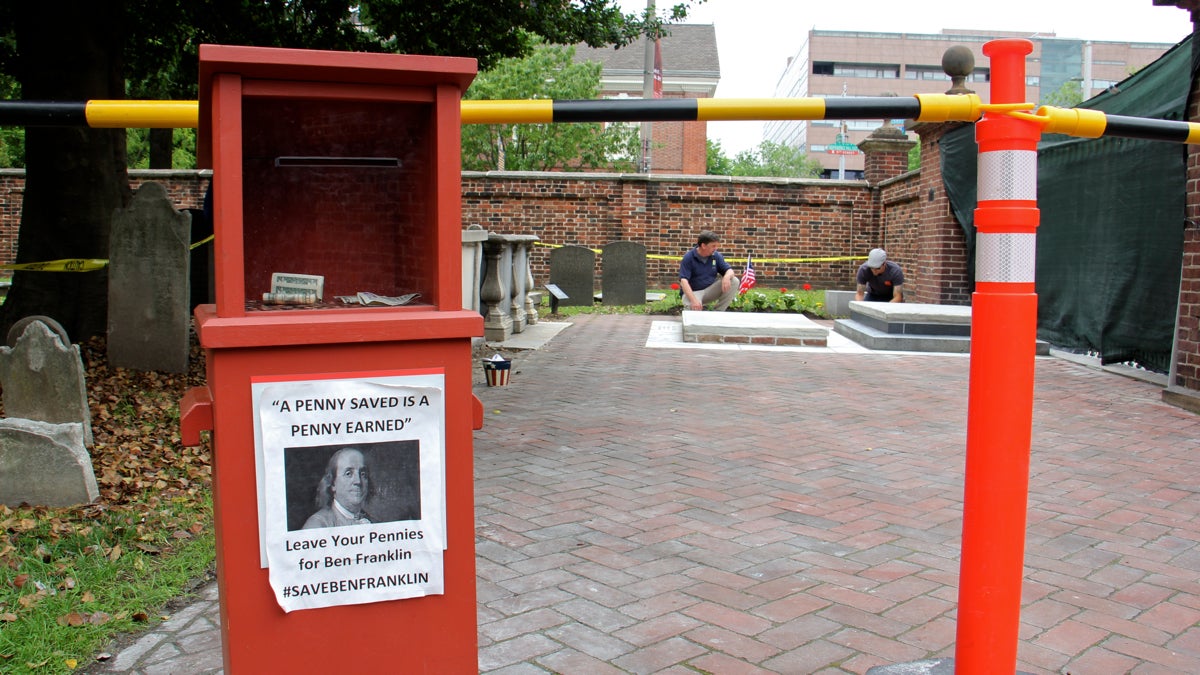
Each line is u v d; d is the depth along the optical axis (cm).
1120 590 345
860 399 720
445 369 201
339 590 200
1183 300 705
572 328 1205
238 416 189
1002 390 217
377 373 196
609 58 4041
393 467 199
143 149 2353
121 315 697
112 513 405
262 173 227
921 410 679
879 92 12475
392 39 1032
